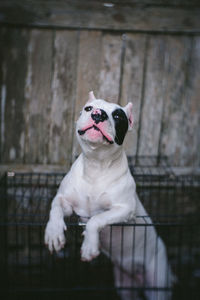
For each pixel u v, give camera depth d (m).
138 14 1.87
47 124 1.97
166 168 2.06
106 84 1.95
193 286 1.92
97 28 1.88
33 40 1.86
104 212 1.28
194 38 1.94
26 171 2.00
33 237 2.04
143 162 2.05
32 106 1.93
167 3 1.85
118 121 1.23
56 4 1.81
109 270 2.02
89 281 2.00
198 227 2.12
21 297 1.84
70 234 1.66
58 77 1.91
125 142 2.02
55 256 2.01
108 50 1.91
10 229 2.02
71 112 1.96
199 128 2.05
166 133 2.04
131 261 1.62
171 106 2.01
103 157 1.28
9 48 1.85
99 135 1.15
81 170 1.37
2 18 1.79
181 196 2.13
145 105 1.99
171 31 1.91
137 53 1.93
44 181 2.02
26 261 2.03
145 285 1.73
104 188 1.33
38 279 1.98
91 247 1.17
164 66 1.95
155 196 2.12
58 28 1.86
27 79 1.90
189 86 1.99
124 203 1.34
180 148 2.06
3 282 1.80
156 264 1.62
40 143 1.99
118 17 1.87
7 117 1.93
